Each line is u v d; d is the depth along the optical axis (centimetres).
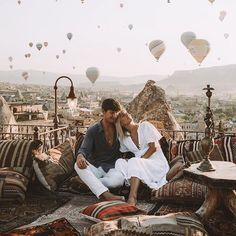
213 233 370
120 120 495
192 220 344
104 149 499
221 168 399
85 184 500
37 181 518
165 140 545
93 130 499
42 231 352
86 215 398
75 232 355
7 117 1291
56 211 434
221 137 526
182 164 476
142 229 323
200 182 371
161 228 324
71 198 487
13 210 437
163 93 1153
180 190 445
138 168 462
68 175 539
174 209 436
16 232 348
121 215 381
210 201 388
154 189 463
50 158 521
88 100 6850
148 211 432
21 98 5338
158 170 481
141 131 495
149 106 1136
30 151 512
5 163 504
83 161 465
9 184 461
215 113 3900
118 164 479
